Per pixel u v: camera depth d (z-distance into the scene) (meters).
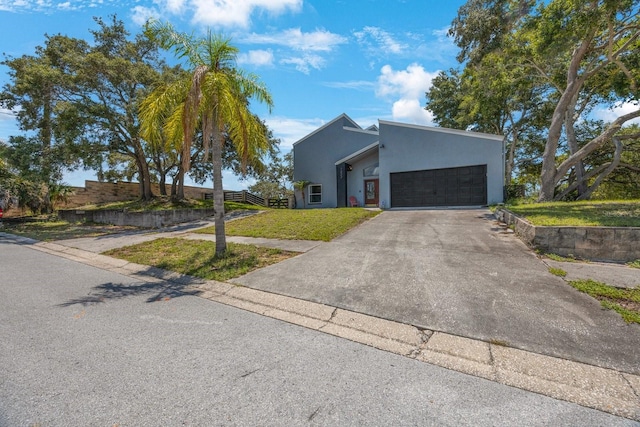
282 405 2.25
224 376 2.64
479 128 23.55
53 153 14.41
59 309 4.35
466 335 3.27
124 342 3.30
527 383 2.50
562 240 5.92
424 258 6.08
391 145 16.11
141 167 20.02
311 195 20.62
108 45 16.30
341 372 2.70
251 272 6.02
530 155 23.45
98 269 7.09
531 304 3.84
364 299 4.37
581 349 2.89
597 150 18.75
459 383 2.52
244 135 7.83
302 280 5.35
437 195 15.02
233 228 11.71
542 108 19.09
